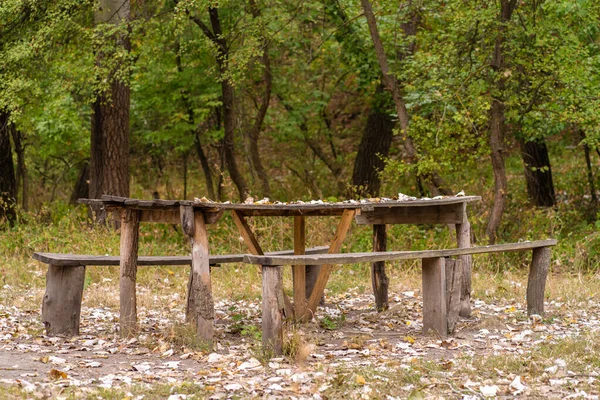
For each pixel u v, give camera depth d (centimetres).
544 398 504
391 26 1530
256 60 1571
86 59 1495
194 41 1505
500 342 689
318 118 1958
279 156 2184
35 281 1102
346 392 508
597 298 953
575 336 689
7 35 1446
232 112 1670
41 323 798
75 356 631
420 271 1180
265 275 612
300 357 594
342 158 2091
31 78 1435
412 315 848
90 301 941
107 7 1426
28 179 2152
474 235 1331
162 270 1183
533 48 1328
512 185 1839
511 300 946
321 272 778
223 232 1464
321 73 1905
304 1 1518
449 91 1348
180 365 602
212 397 496
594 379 546
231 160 1686
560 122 1405
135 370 581
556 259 1259
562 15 1324
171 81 1673
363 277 1152
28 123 1592
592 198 1647
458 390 517
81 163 2103
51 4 1395
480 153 1401
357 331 753
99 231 1321
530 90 1381
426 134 1379
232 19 1612
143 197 2009
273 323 609
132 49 1602
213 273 1154
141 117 1939
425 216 827
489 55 1383
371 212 830
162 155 2175
